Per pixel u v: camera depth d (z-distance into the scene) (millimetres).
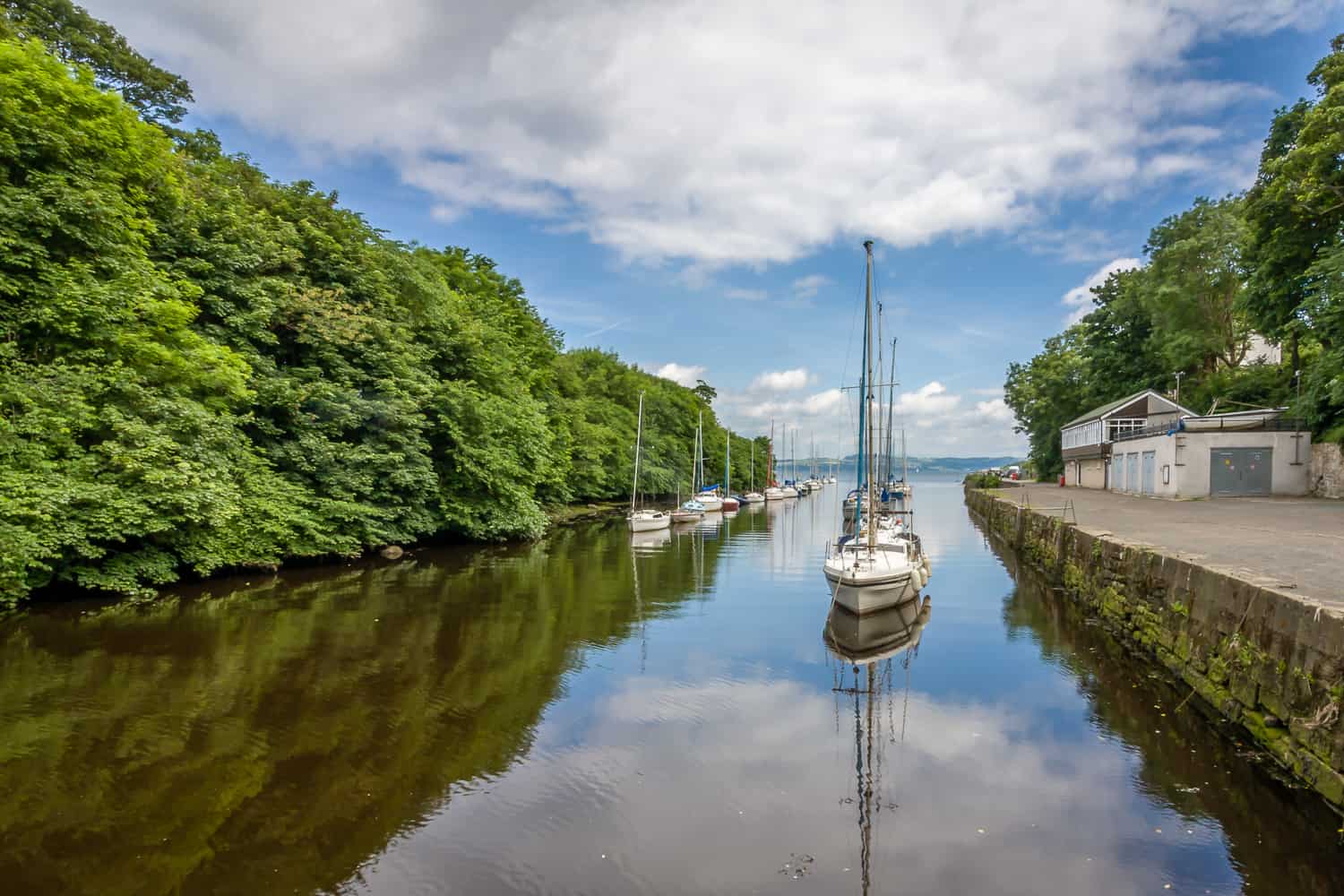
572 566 24109
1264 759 7523
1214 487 29203
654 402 71125
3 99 14305
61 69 15836
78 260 15523
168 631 13203
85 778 7266
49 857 5832
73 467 14352
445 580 20312
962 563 25859
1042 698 10500
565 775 7711
